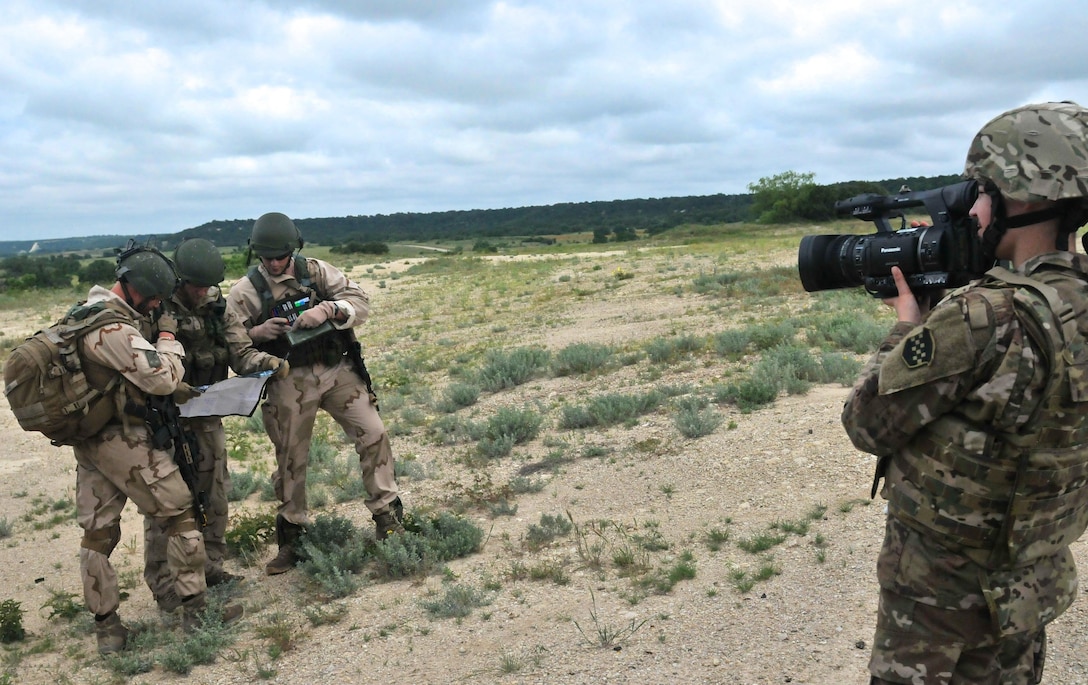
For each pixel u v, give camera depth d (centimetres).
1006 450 170
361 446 479
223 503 457
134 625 419
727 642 337
